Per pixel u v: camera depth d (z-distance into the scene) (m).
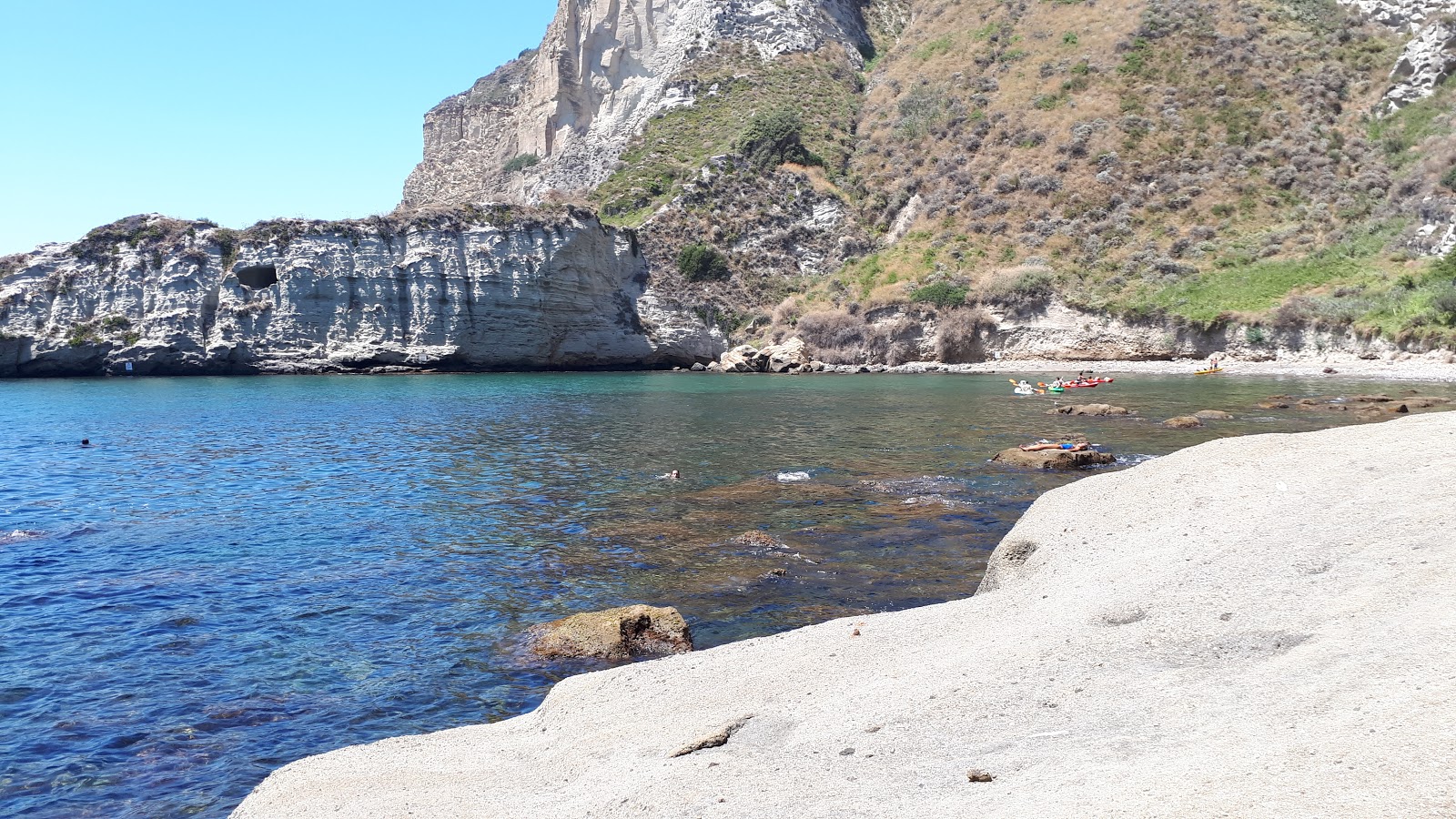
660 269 86.31
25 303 65.25
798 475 23.06
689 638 11.41
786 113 99.00
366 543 16.77
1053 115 86.25
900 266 80.62
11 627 12.14
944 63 101.81
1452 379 47.78
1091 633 7.96
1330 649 6.17
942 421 35.19
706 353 80.56
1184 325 65.31
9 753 8.59
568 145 115.94
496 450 28.53
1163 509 11.42
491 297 70.00
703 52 114.69
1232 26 87.44
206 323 66.56
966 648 8.46
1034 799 4.91
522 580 14.34
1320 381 50.09
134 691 10.05
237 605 13.08
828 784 5.77
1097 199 77.81
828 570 14.63
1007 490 20.86
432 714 9.41
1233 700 5.79
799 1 117.81
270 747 8.73
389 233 69.12
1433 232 60.84
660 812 5.72
